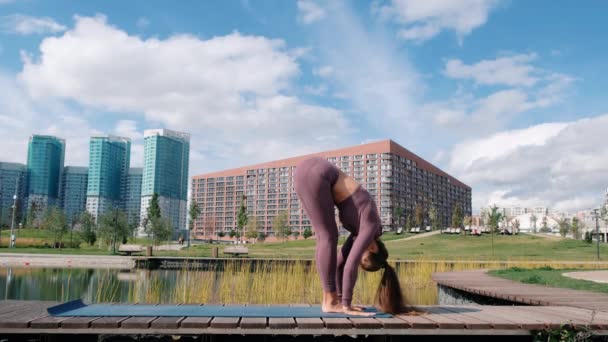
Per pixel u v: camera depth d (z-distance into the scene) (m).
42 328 4.09
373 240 4.92
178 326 4.14
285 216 77.38
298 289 11.71
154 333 4.14
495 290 8.55
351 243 5.09
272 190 105.19
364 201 4.86
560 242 48.97
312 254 33.25
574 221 72.00
